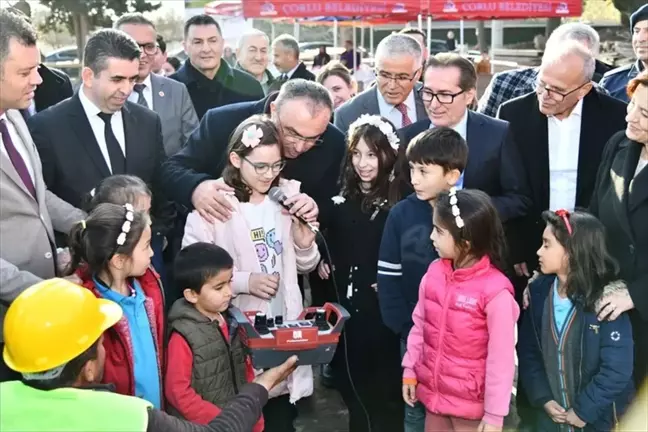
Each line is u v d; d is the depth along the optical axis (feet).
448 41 57.31
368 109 13.43
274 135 8.54
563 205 10.68
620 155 9.04
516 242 10.61
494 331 7.92
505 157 9.79
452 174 8.69
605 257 8.34
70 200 9.70
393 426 9.87
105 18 62.85
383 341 9.97
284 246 8.95
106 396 5.86
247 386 7.07
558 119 10.57
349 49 46.06
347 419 10.98
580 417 8.28
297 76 22.71
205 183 8.95
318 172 9.96
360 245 9.81
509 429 10.25
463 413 8.16
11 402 5.72
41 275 8.18
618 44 36.37
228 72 16.47
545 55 10.43
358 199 9.75
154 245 10.09
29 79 7.63
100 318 6.18
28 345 5.79
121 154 9.92
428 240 8.89
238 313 7.83
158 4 64.13
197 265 7.67
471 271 8.07
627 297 8.21
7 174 7.84
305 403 11.50
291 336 7.55
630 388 8.70
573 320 8.45
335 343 7.75
